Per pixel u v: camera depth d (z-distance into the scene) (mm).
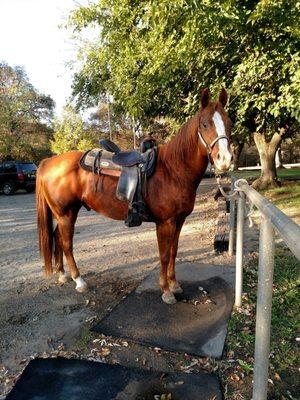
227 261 4191
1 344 2566
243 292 3258
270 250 1424
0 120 26453
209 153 2475
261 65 4770
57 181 3256
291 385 2064
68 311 3055
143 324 2719
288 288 3307
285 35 4410
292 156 32906
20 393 2002
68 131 22031
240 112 5871
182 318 2795
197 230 6012
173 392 1997
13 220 8219
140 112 8281
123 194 2895
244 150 31250
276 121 7598
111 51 7324
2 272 4238
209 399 1936
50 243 3480
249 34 4410
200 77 6230
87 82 11398
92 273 3975
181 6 3490
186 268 3926
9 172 15031
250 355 2355
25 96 28156
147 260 4402
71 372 2182
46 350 2473
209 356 2318
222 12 3447
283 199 8438
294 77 4191
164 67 5566
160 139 15242
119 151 3113
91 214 8641
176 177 2779
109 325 2717
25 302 3279
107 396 1969
